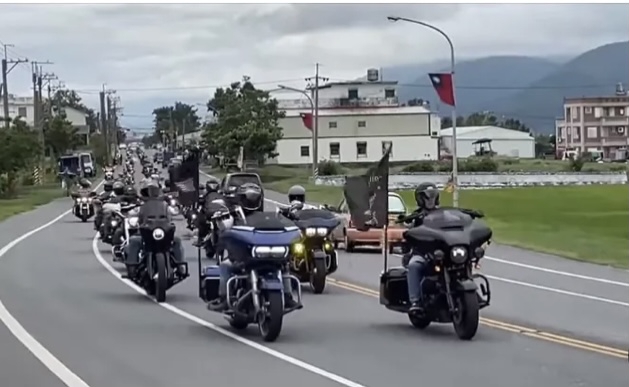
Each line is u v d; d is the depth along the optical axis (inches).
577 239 1512.1
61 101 7539.4
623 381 473.4
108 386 467.5
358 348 569.0
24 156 3326.8
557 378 480.7
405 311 618.8
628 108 7258.9
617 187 3484.3
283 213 862.5
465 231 585.9
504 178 3759.8
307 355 546.9
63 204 2829.7
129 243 817.5
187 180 1382.9
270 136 4313.5
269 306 587.2
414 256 607.2
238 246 593.3
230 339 604.4
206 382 473.7
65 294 847.7
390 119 5137.8
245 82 4436.5
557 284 929.5
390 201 1339.8
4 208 2591.0
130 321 684.7
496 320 679.7
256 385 466.3
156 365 519.8
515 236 1568.7
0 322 684.1
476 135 6653.5
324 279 836.6
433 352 554.3
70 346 582.6
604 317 698.8
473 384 466.3
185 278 869.2
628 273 1039.6
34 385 470.9
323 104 5575.8
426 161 4697.3
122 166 5964.6
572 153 5802.2
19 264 1133.1
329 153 5137.8
